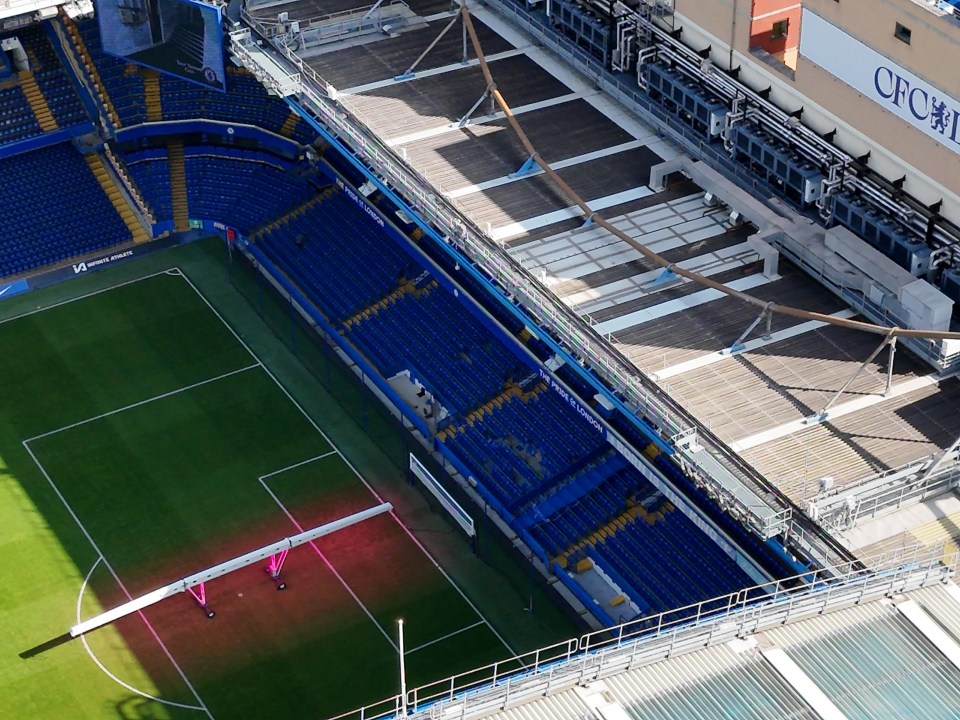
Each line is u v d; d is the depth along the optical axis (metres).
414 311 117.06
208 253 129.00
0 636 97.38
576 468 103.38
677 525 98.38
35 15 128.75
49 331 121.50
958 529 84.25
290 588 100.00
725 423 90.00
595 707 66.69
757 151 103.81
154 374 117.19
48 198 129.25
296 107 118.38
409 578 100.50
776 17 104.06
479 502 105.69
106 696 93.62
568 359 97.00
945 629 71.44
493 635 96.62
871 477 86.50
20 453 110.81
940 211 94.31
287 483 107.81
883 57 94.00
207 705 93.06
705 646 70.06
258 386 115.88
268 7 125.69
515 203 106.25
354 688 93.75
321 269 122.88
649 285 99.25
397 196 110.50
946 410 90.38
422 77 118.38
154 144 133.12
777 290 98.56
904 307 93.44
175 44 123.31
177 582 97.12
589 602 96.75
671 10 109.69
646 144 110.81
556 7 119.81
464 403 110.12
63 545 103.62
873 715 67.06
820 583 79.31
